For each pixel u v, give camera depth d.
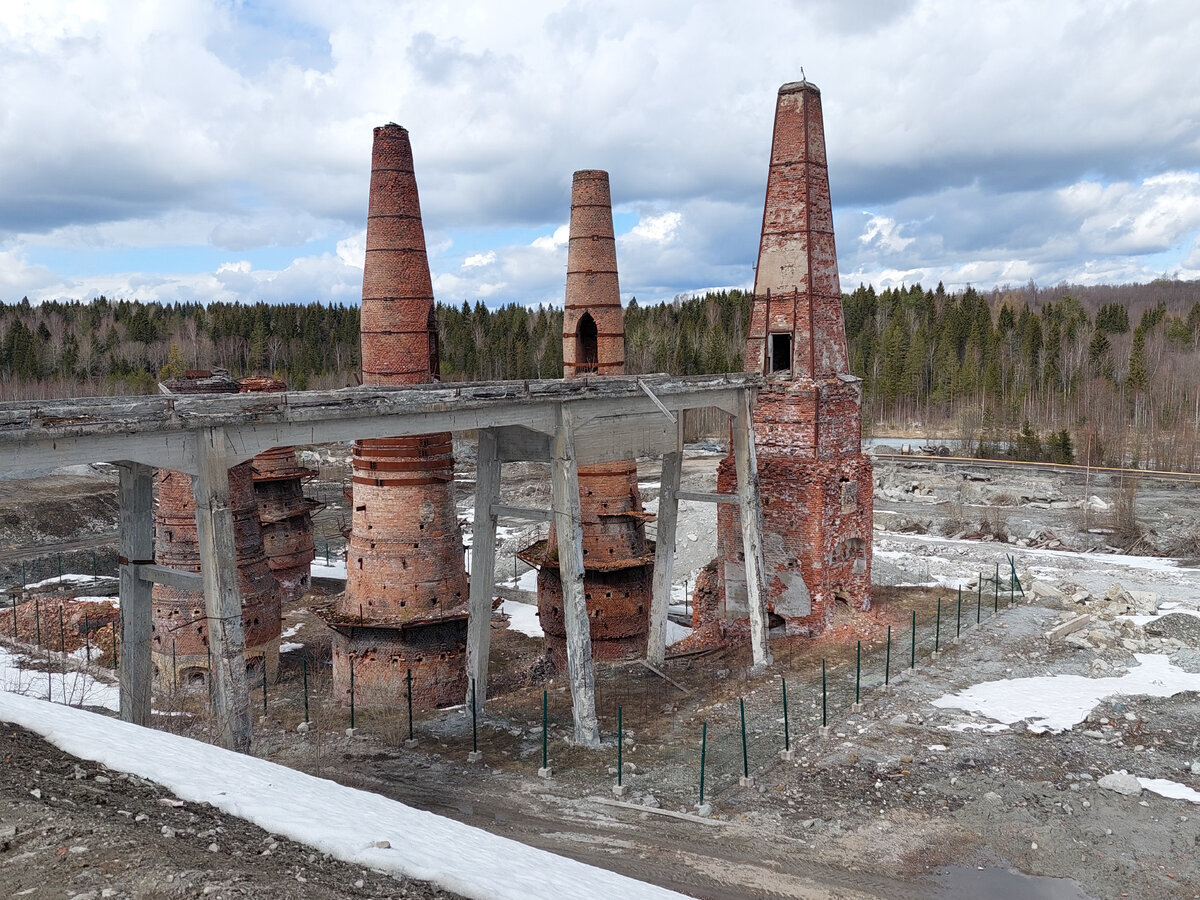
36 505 59.19
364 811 14.07
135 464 18.02
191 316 158.12
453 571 26.86
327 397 18.39
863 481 31.98
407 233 25.80
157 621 28.94
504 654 34.25
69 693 26.33
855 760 20.81
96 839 10.95
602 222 31.44
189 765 14.26
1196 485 62.41
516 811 18.81
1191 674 26.83
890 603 34.78
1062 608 34.16
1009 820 18.05
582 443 23.86
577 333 31.86
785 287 30.64
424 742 22.86
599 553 30.95
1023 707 23.97
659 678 27.75
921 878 16.22
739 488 28.94
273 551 41.41
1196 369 96.19
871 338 121.62
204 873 10.36
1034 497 61.62
